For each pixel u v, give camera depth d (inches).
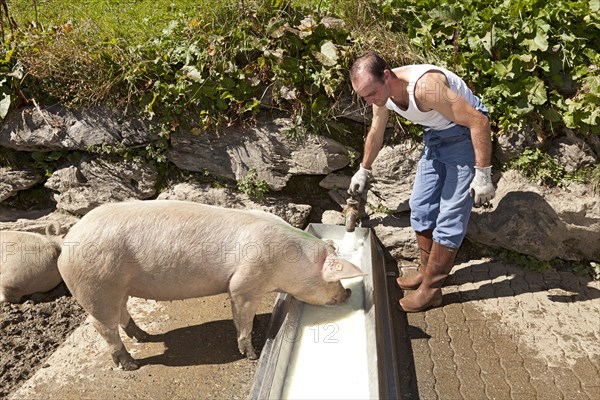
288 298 146.7
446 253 149.2
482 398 128.3
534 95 169.2
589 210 167.0
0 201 191.5
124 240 126.1
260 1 181.5
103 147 184.1
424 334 149.1
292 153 182.2
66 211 191.8
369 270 149.8
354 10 186.9
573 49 175.2
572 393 129.3
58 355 144.3
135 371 137.8
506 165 176.7
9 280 161.8
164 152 186.1
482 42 175.0
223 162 185.2
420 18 184.1
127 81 179.6
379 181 181.2
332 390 121.8
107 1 218.7
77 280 126.1
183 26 186.5
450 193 144.9
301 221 187.0
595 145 172.9
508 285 167.9
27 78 183.8
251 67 178.9
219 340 148.6
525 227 170.7
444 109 131.0
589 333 148.1
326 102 178.5
